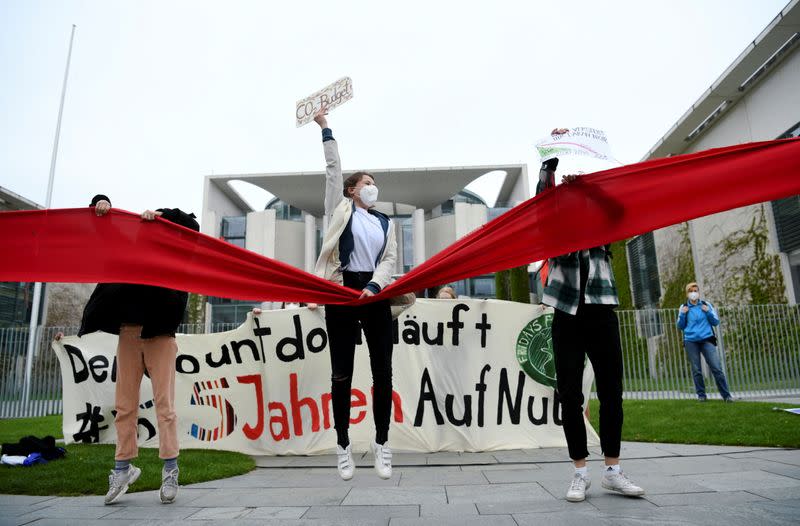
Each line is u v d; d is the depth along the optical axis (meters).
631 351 12.16
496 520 2.45
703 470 3.56
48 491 3.41
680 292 18.59
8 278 3.11
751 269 14.73
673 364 11.94
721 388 8.59
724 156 3.02
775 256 13.77
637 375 12.02
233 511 2.79
